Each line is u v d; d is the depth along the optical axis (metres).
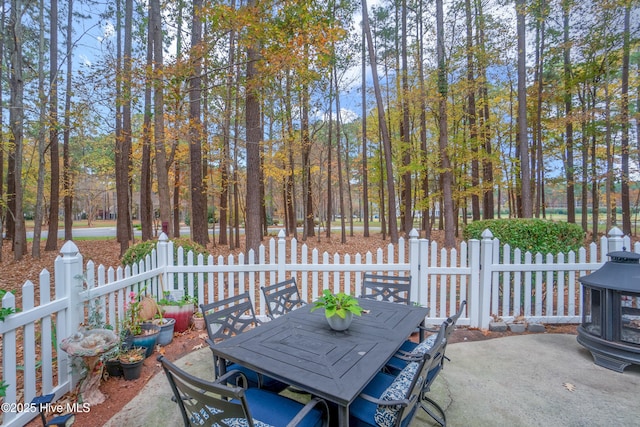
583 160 11.23
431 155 12.45
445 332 1.99
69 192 13.74
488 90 12.69
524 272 4.21
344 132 17.05
